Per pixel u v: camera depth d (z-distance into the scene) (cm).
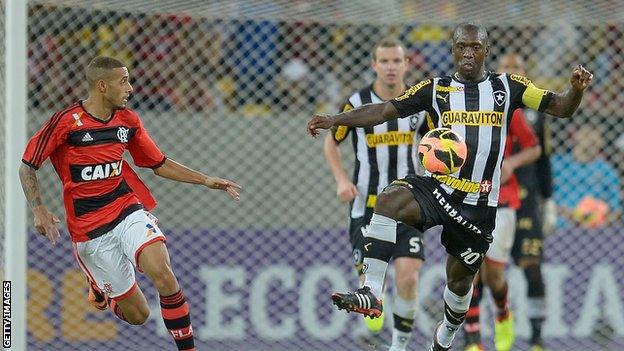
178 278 3086
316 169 3203
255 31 3425
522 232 2969
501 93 1875
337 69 3497
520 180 2969
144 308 2208
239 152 3181
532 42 3522
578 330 3183
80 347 3000
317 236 3166
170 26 3297
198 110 3303
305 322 3112
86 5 2991
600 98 3459
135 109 3234
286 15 3131
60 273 3009
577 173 3384
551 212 3042
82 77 3177
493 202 1911
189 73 3316
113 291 2136
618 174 3422
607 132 3431
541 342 2961
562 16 3175
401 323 2464
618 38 3475
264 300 3109
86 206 2092
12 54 2356
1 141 2509
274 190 3180
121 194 2112
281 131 3206
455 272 2006
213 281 3098
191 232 3114
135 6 3028
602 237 3256
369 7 3192
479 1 3197
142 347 3034
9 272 2341
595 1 3159
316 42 3481
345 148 3225
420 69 3572
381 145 2484
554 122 3425
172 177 2181
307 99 3472
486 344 3109
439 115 1891
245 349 3070
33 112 3116
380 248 1892
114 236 2091
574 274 3212
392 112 1895
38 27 3144
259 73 3422
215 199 3141
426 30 3603
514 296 3148
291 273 3133
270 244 3144
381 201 1900
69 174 2080
